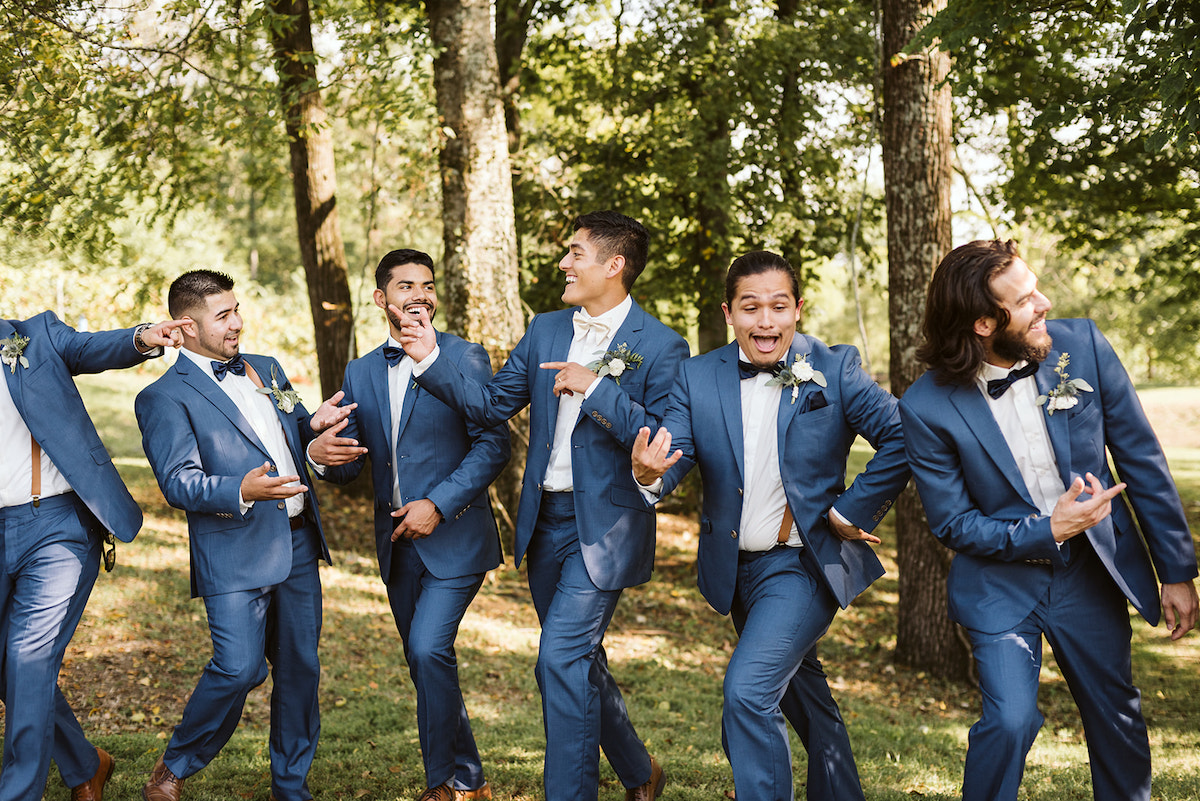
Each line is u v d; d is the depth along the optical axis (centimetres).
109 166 820
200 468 335
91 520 336
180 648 611
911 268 730
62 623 321
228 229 4159
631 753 354
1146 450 273
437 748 342
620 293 346
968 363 271
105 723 489
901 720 662
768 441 312
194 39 778
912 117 723
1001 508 276
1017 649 270
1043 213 1248
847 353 318
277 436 358
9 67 628
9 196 703
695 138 1202
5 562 322
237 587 333
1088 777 450
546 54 1329
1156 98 509
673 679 734
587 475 333
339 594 833
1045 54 988
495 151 905
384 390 365
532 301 1280
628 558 333
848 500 303
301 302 3139
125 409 1753
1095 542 269
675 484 315
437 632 339
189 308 345
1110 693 278
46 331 334
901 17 717
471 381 347
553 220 1210
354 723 518
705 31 1194
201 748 331
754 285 307
